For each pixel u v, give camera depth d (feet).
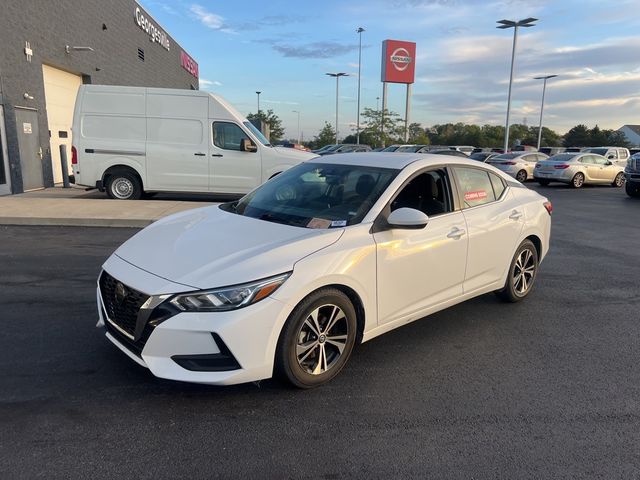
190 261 10.34
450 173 14.38
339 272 10.75
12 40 41.78
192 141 37.22
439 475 8.42
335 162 14.84
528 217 16.60
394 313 12.41
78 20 54.24
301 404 10.45
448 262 13.55
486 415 10.30
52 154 51.19
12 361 11.90
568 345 13.97
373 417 10.09
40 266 20.33
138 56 77.05
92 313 15.12
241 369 9.74
